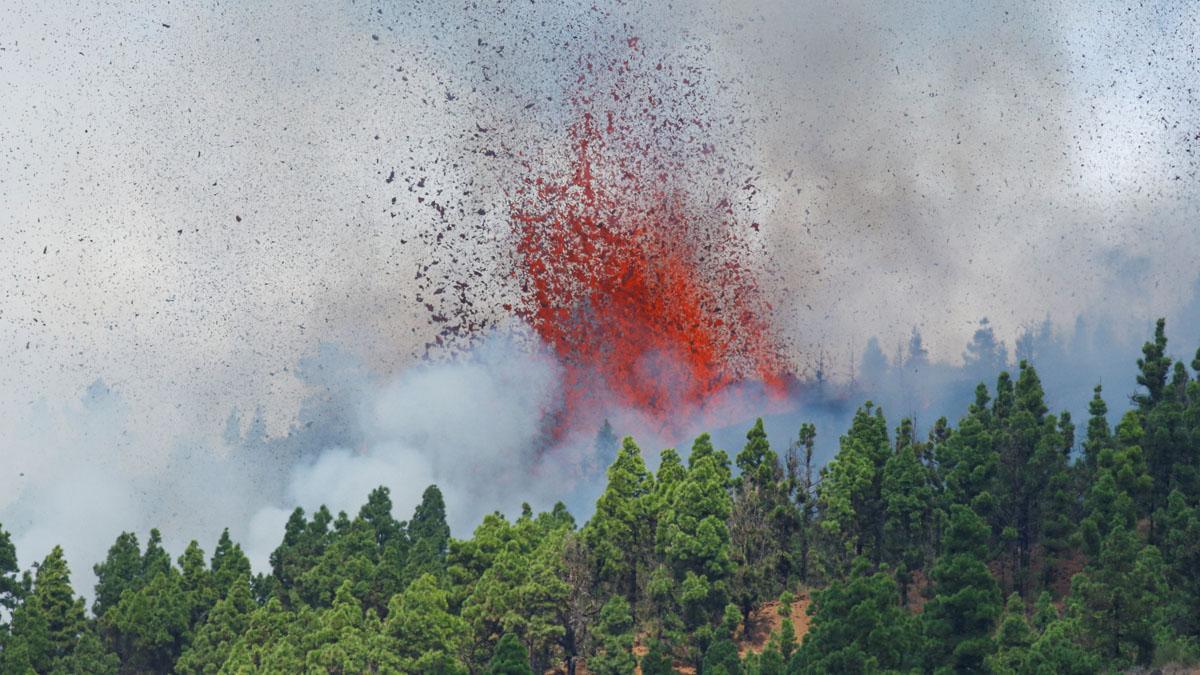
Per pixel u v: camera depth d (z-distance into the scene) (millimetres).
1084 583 146750
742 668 151625
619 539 180500
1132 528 160500
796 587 181125
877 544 180125
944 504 175750
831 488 180875
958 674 140000
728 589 174000
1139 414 179625
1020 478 173750
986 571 143375
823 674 138000
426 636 170375
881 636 138625
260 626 182375
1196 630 149750
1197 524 153125
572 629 174250
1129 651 143250
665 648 168375
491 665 155625
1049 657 134500
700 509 177500
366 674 170875
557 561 177875
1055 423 177625
